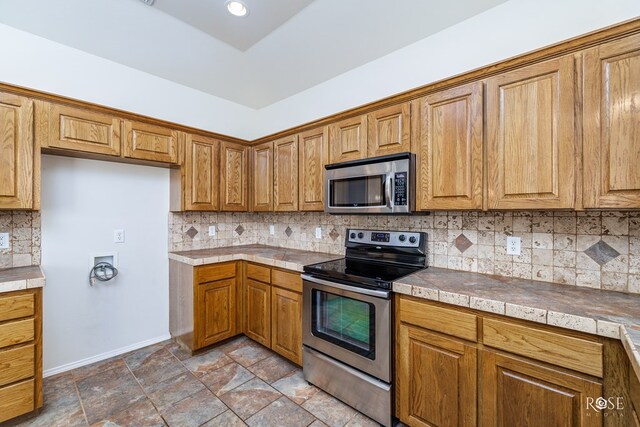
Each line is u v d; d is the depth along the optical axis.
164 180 2.90
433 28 2.09
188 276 2.58
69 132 2.06
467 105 1.67
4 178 1.79
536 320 1.21
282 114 3.31
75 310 2.37
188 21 2.17
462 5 1.88
